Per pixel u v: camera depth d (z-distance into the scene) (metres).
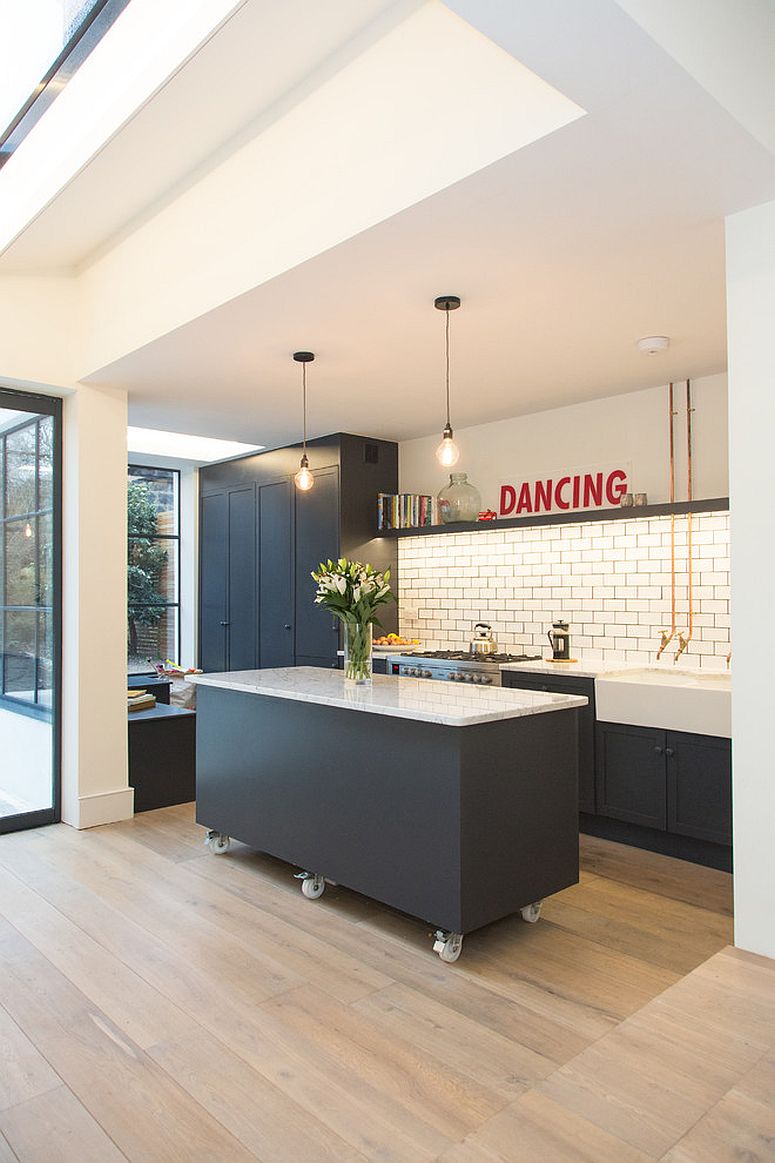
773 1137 1.87
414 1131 1.95
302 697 3.40
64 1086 2.14
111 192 3.74
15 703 4.47
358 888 3.22
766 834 2.69
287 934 3.11
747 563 2.71
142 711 5.20
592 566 5.27
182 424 5.99
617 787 4.29
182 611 8.05
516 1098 2.06
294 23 2.64
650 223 2.73
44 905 3.38
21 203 3.96
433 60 2.51
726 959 2.71
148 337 3.95
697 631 4.72
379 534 6.46
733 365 2.72
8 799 4.44
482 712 2.87
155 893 3.53
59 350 4.52
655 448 4.98
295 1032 2.40
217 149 3.44
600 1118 1.96
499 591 5.86
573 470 5.43
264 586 6.98
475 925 2.86
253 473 7.15
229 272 3.40
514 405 5.44
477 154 2.38
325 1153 1.88
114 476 4.73
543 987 2.69
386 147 2.68
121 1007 2.55
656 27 1.81
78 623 4.53
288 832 3.59
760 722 2.69
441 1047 2.32
